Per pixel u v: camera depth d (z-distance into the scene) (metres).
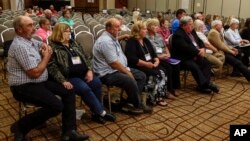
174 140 2.63
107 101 3.37
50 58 2.61
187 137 2.69
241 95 3.96
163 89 3.52
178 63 3.90
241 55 4.96
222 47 4.63
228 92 4.09
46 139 2.60
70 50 2.83
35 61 2.35
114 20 3.11
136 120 3.05
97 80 2.96
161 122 3.02
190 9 13.18
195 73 3.95
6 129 2.77
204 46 4.37
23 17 2.34
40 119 2.43
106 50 3.02
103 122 2.94
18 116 3.07
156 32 4.00
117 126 2.89
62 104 2.43
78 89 2.76
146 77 3.39
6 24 5.43
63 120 2.51
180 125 2.96
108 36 3.12
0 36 4.30
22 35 2.36
